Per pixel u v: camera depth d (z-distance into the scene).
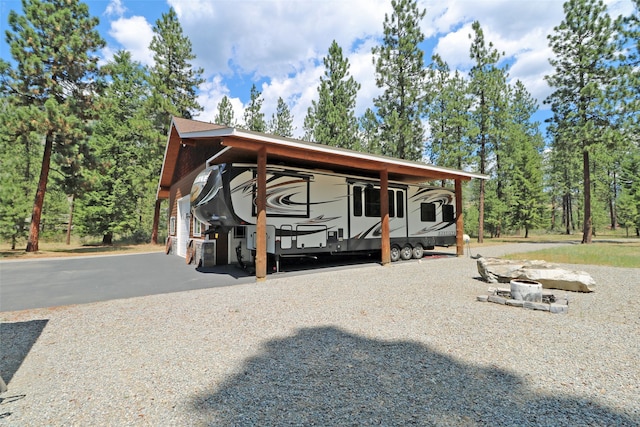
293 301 5.57
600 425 2.11
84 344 3.72
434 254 13.69
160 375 2.92
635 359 3.12
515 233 30.45
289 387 2.66
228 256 10.74
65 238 24.81
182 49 23.17
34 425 2.20
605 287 6.40
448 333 3.89
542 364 3.03
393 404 2.38
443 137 19.86
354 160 9.22
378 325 4.23
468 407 2.33
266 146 7.64
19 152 21.45
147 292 6.59
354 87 20.55
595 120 15.93
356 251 11.19
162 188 17.69
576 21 15.73
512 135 23.75
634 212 23.84
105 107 16.84
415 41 18.45
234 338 3.84
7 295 6.45
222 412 2.32
